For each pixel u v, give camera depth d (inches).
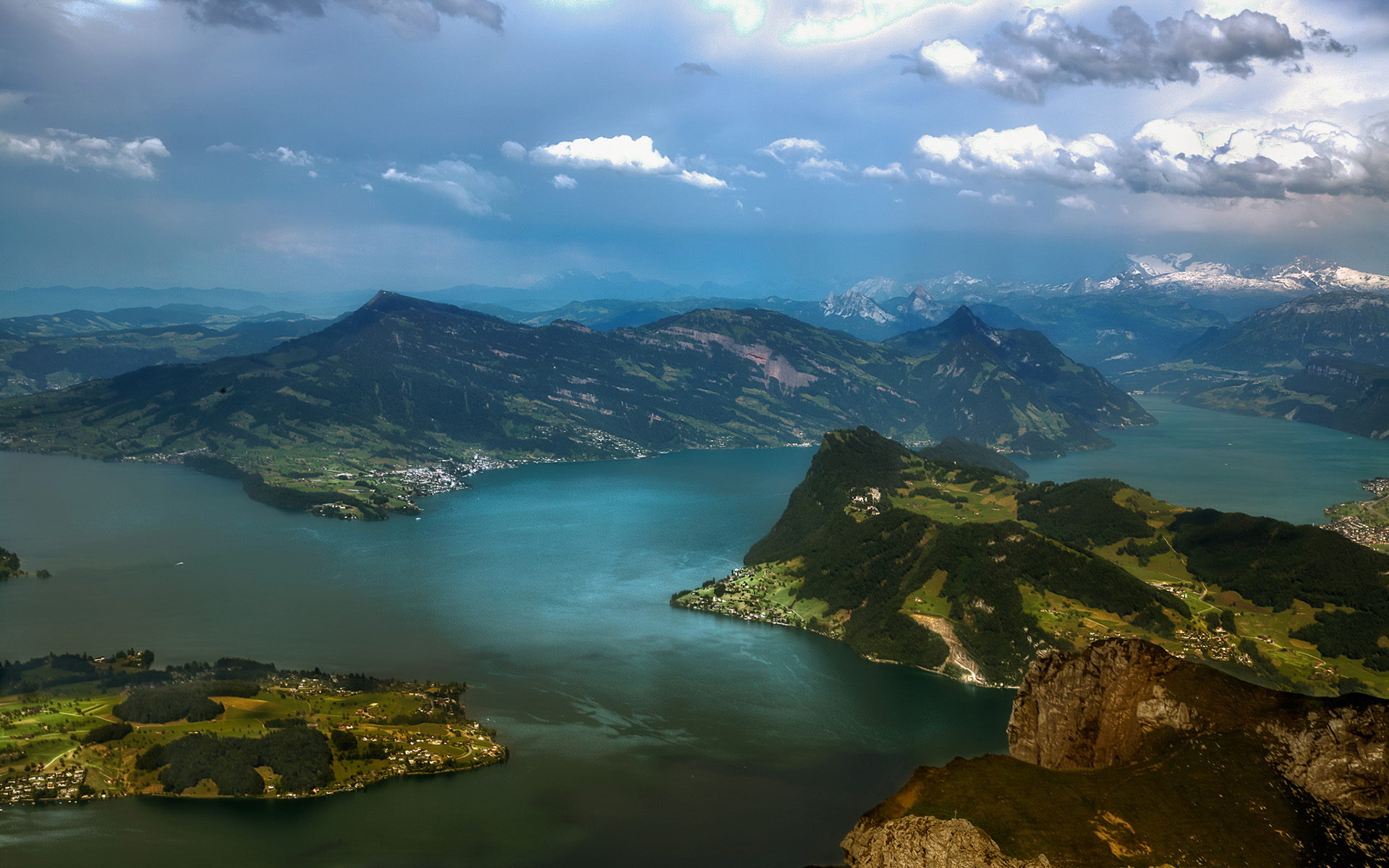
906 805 3796.8
